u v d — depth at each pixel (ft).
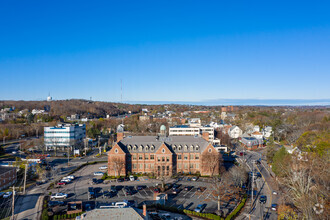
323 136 401.90
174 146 372.38
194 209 248.11
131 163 367.45
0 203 262.67
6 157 492.54
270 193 296.92
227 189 298.76
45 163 440.86
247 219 230.07
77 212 235.61
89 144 645.51
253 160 470.80
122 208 187.83
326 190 233.14
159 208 249.75
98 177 356.79
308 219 201.87
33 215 234.17
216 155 363.97
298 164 325.21
